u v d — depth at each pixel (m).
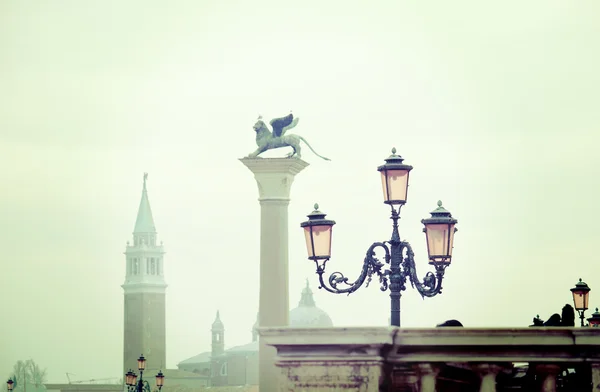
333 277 27.91
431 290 26.70
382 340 12.49
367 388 12.44
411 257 27.11
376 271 27.56
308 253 28.00
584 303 40.78
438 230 26.62
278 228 43.44
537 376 13.12
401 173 27.27
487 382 12.93
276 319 43.41
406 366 13.15
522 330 12.98
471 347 12.95
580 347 12.98
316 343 12.56
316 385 12.52
